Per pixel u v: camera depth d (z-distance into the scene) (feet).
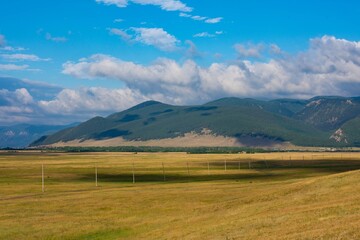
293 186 233.76
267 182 416.46
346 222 130.82
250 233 144.66
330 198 183.83
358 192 182.91
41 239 187.73
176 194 311.88
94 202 287.07
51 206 276.41
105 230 201.77
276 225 149.48
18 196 355.77
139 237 181.88
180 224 196.34
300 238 120.98
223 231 158.61
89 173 652.48
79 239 188.75
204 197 290.56
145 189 376.68
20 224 217.15
